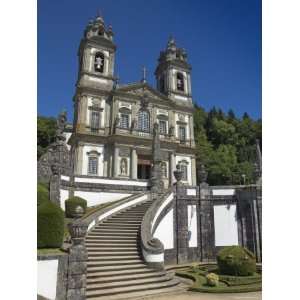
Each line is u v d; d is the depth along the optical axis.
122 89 35.50
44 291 7.46
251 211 17.72
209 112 58.66
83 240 8.45
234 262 12.25
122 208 16.45
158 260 11.38
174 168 35.78
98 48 36.50
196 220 17.80
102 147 33.09
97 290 9.16
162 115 37.53
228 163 45.03
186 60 43.38
